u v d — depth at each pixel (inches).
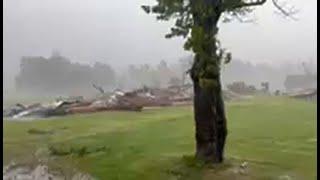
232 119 1453.0
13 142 1066.1
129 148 979.3
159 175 757.3
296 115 1545.3
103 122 1427.2
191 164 800.3
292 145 1001.5
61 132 1220.5
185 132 1191.6
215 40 780.0
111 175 765.9
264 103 2028.8
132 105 1843.0
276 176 748.0
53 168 827.4
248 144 1018.7
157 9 802.2
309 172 770.2
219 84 800.3
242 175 749.9
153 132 1200.2
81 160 876.6
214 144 805.9
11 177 784.9
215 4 775.7
